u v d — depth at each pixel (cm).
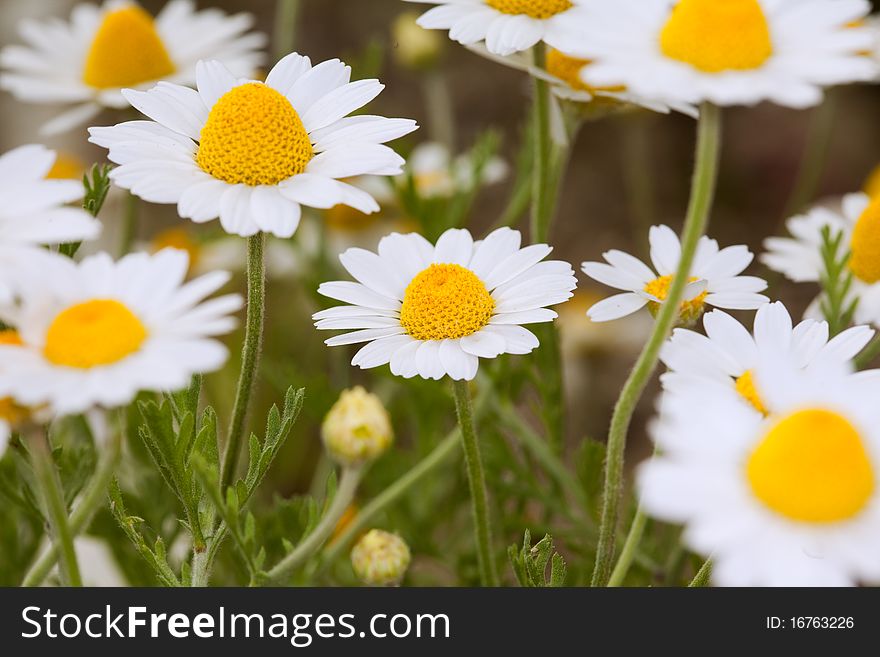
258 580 24
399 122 24
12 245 21
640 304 25
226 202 23
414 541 32
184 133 23
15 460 27
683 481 20
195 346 21
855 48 21
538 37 27
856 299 28
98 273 21
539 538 31
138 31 34
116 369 20
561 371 31
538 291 24
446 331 24
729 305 26
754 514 20
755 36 21
